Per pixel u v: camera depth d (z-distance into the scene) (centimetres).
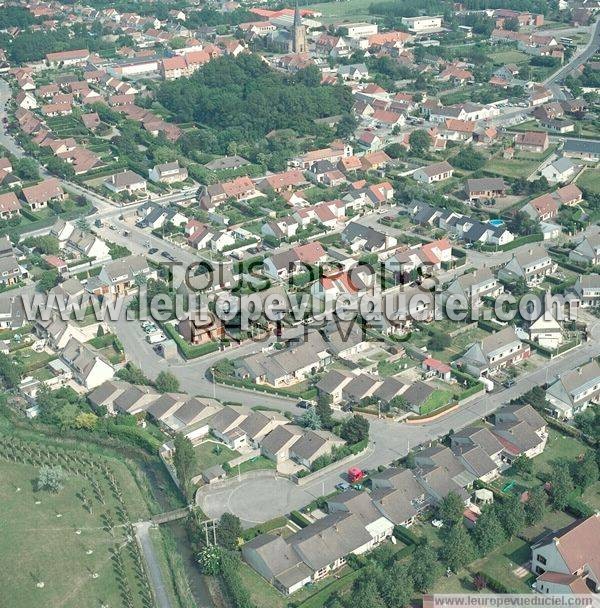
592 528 14288
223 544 14812
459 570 14300
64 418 18538
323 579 14300
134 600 14075
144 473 17350
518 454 17000
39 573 14675
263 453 17700
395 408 18850
